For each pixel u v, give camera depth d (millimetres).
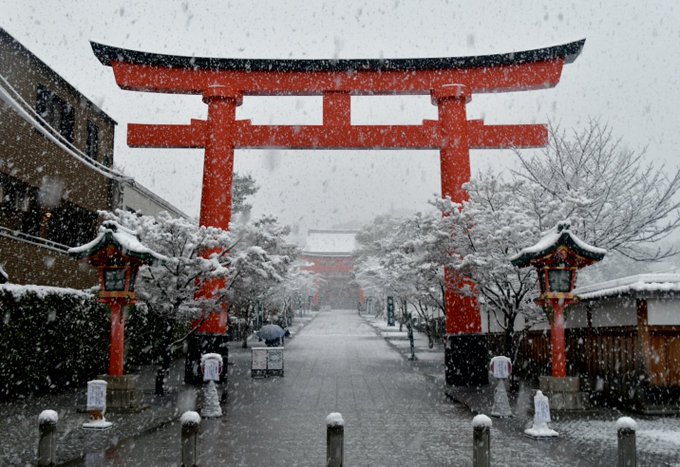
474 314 21625
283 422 14391
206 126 22578
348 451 11172
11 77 20859
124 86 22344
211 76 22703
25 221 22234
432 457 10648
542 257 15172
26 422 13359
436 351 35125
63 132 24281
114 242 15008
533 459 10328
